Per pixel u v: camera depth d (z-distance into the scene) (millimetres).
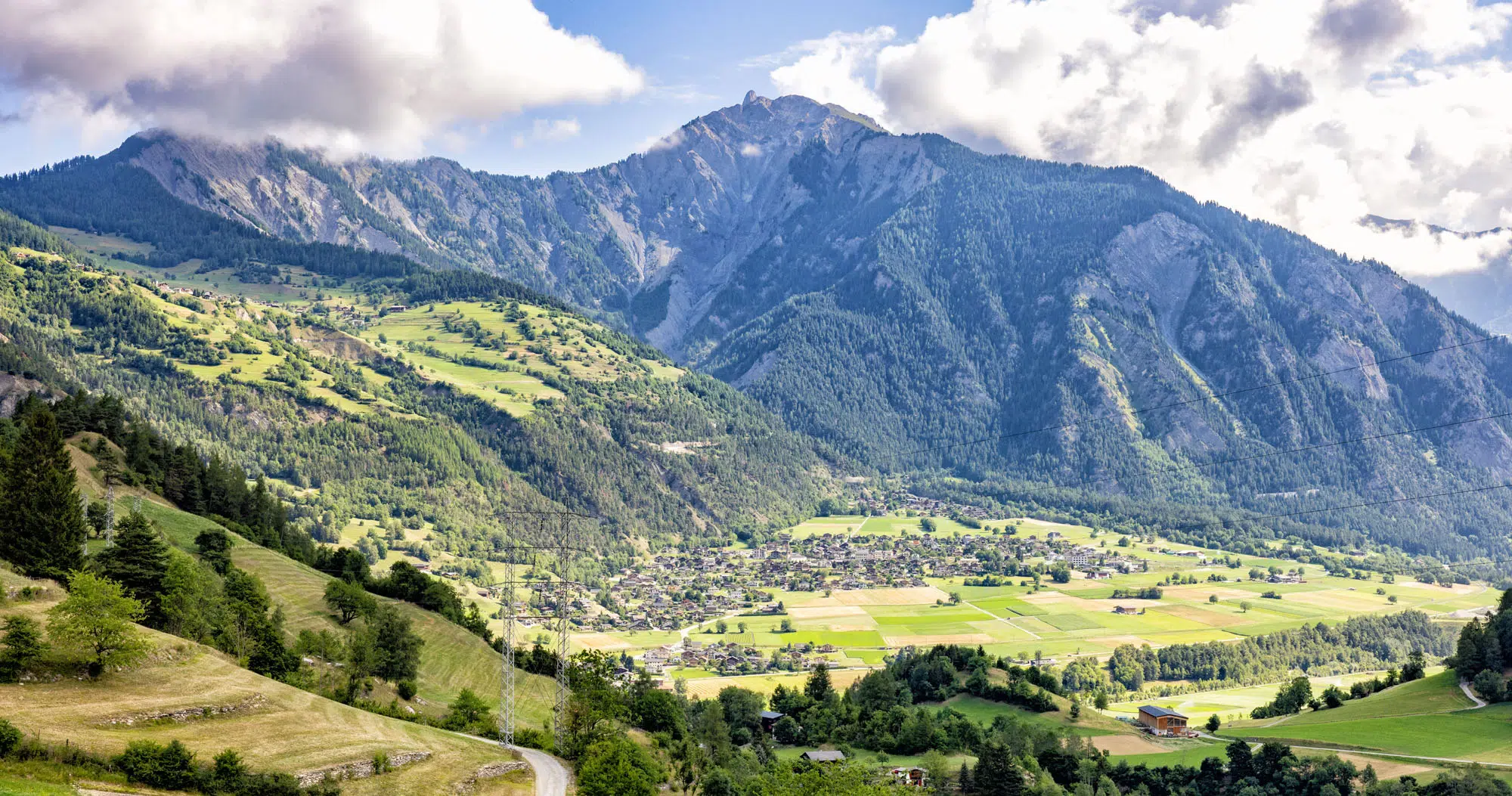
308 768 103562
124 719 101500
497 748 134500
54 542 138125
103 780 88938
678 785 148875
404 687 165000
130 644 110875
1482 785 154625
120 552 142500
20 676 103500
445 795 110875
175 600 141250
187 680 115688
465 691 159000
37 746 89625
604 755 128875
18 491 139500
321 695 142625
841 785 141375
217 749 102062
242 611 153125
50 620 108250
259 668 139875
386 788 106938
